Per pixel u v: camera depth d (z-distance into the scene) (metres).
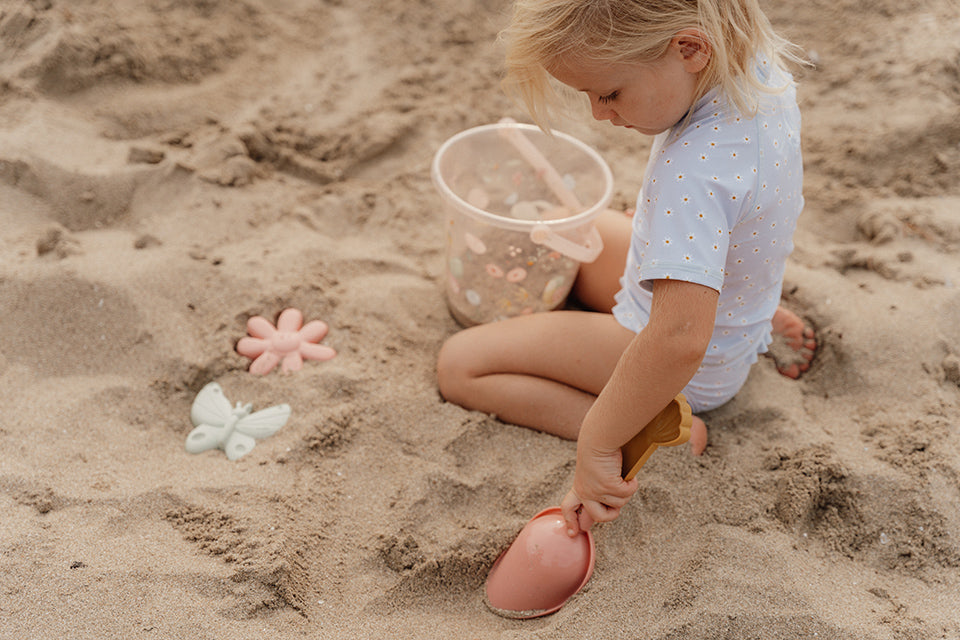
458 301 2.08
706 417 1.85
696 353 1.23
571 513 1.49
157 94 2.71
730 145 1.28
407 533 1.61
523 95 1.37
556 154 2.13
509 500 1.70
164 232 2.25
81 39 2.66
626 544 1.58
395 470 1.74
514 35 1.22
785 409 1.86
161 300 2.02
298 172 2.57
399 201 2.52
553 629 1.41
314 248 2.26
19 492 1.55
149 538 1.50
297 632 1.39
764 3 3.13
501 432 1.84
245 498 1.62
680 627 1.37
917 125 2.57
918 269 2.17
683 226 1.24
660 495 1.64
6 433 1.69
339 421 1.81
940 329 2.00
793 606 1.40
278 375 1.93
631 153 2.73
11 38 2.67
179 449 1.77
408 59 3.04
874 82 2.79
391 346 2.04
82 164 2.37
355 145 2.65
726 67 1.21
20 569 1.37
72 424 1.75
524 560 1.50
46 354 1.91
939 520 1.59
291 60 2.97
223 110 2.71
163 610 1.35
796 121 1.44
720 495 1.65
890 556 1.56
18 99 2.53
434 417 1.84
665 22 1.15
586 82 1.23
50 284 2.00
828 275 2.20
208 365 1.92
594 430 1.33
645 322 1.69
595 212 1.82
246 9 3.08
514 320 1.87
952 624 1.39
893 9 3.03
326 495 1.67
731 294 1.56
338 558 1.55
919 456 1.70
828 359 2.00
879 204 2.41
